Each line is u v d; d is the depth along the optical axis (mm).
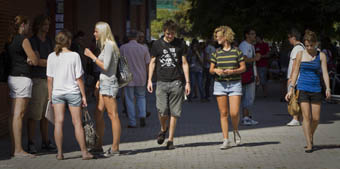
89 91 34312
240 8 41844
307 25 39938
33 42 16859
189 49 33656
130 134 20812
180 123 23703
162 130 17859
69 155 16594
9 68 16266
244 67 17469
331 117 25453
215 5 44219
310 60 16875
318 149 17281
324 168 14602
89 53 16000
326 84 16859
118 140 16422
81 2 43250
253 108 29547
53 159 15977
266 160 15648
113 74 16172
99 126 16797
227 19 42125
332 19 39656
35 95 16828
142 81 22562
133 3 67438
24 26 16156
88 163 15375
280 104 31672
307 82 16875
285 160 15633
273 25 40500
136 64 22516
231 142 18750
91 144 16172
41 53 16922
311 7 39000
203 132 21047
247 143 18453
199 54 33469
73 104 15734
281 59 42781
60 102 15766
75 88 15734
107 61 15820
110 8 51594
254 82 23125
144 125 22891
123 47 22406
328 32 40219
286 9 39438
